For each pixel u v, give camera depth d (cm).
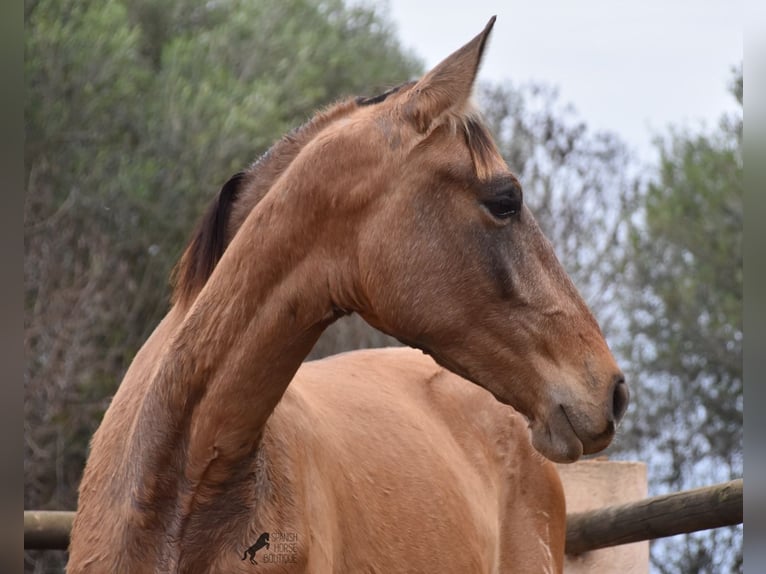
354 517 500
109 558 443
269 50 2162
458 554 565
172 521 441
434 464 579
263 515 444
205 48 2084
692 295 2183
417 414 612
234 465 439
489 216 439
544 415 439
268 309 441
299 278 443
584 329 445
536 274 444
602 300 2198
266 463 452
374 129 448
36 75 1789
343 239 443
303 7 2367
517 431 665
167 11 2200
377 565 507
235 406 436
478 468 642
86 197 1769
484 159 441
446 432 636
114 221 1798
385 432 564
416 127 445
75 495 1639
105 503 454
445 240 438
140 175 1780
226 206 481
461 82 444
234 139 1877
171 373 443
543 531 660
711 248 2252
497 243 440
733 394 2166
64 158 1817
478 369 447
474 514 602
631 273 2230
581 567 780
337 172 443
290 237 442
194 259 482
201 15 2267
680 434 2161
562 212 2181
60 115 1789
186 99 1889
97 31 1852
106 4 1952
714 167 2328
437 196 440
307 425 493
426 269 438
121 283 1798
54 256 1772
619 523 713
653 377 2206
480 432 657
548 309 442
